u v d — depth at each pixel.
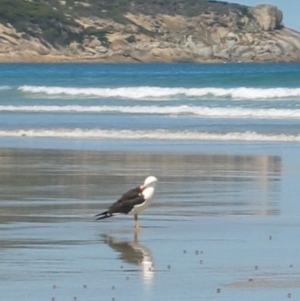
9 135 32.84
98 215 16.02
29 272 12.30
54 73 82.50
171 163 24.89
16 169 23.50
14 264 12.74
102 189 20.00
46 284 11.70
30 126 35.81
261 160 25.59
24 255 13.33
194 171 23.22
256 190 19.98
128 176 22.17
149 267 12.63
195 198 18.86
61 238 14.62
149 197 15.59
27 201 18.36
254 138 31.55
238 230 15.39
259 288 11.54
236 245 14.12
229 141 30.81
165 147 28.95
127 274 12.23
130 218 16.59
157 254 13.48
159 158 26.00
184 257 13.26
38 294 11.24
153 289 11.48
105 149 28.34
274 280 11.94
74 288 11.52
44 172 22.91
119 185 20.62
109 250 13.74
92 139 31.47
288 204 18.06
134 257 13.25
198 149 28.42
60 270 12.43
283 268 12.57
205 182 21.31
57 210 17.28
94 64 150.62
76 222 16.11
